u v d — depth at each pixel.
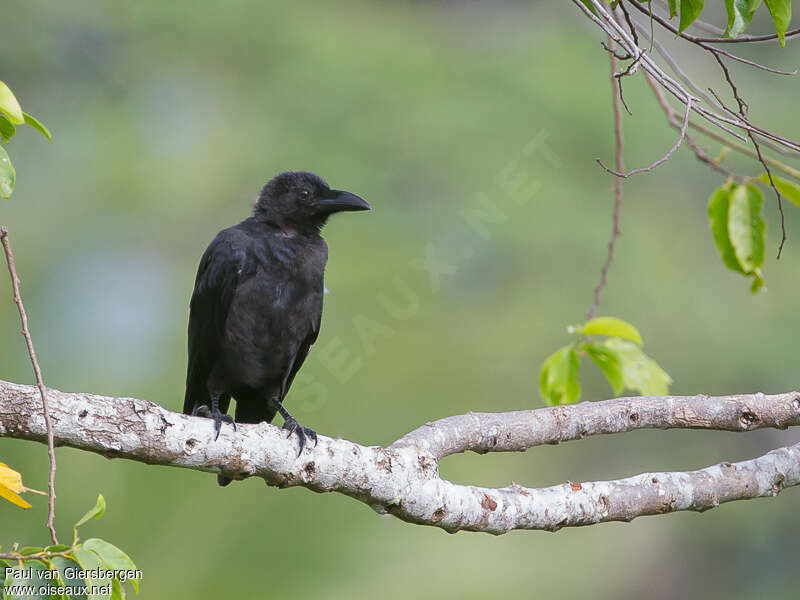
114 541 10.32
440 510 5.72
